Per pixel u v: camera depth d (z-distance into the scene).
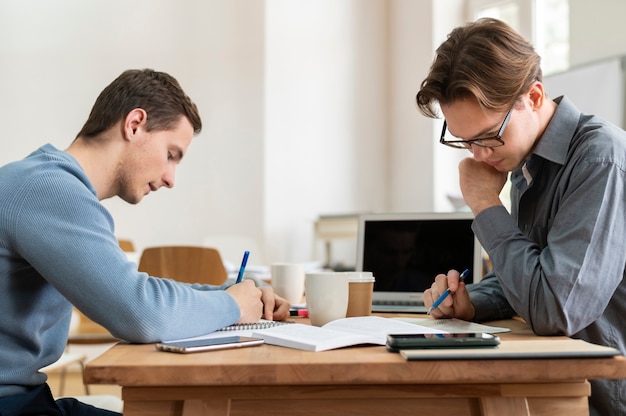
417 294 1.90
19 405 1.25
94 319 1.14
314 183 5.77
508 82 1.27
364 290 1.47
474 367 0.90
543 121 1.39
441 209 5.48
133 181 1.39
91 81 5.41
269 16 5.66
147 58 5.50
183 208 5.47
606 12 4.27
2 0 5.32
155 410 0.93
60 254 1.14
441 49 1.34
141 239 5.39
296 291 1.83
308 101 5.78
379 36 6.05
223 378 0.89
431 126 5.53
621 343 1.33
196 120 1.46
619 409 1.29
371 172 5.97
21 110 5.32
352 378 0.90
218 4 5.60
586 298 1.20
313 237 5.72
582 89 4.42
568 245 1.23
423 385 0.94
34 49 5.35
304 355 0.96
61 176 1.20
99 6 5.44
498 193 1.41
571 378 0.91
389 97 6.02
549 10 4.86
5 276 1.21
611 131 1.34
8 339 1.25
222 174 5.54
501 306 1.53
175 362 0.91
